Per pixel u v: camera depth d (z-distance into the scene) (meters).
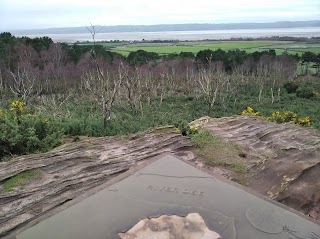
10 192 4.60
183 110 19.28
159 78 28.05
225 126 8.02
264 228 2.88
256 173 5.48
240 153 6.16
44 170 5.25
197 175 3.93
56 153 5.84
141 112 14.55
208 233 2.79
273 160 5.91
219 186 3.66
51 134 6.93
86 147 6.19
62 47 32.84
